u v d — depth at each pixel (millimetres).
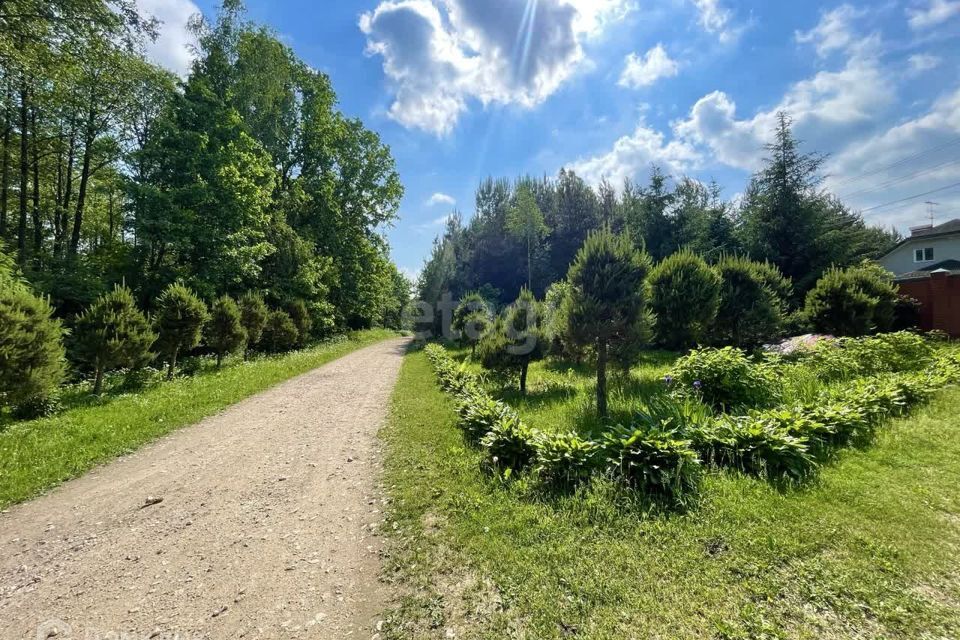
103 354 8375
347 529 3355
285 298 20641
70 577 2803
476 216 52750
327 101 24438
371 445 5562
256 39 20812
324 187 24781
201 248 16578
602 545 2771
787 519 2926
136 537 3320
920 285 12016
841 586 2238
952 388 5824
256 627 2275
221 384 9625
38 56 11086
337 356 18266
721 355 6270
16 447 5102
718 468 3820
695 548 2670
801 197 24016
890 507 3008
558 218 46375
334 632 2219
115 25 12039
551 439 4109
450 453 4801
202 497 4055
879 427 4625
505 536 2977
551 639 2037
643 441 3625
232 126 17578
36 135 16484
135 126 17406
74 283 14039
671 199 31453
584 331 6410
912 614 2031
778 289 13594
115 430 5906
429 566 2748
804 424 4250
